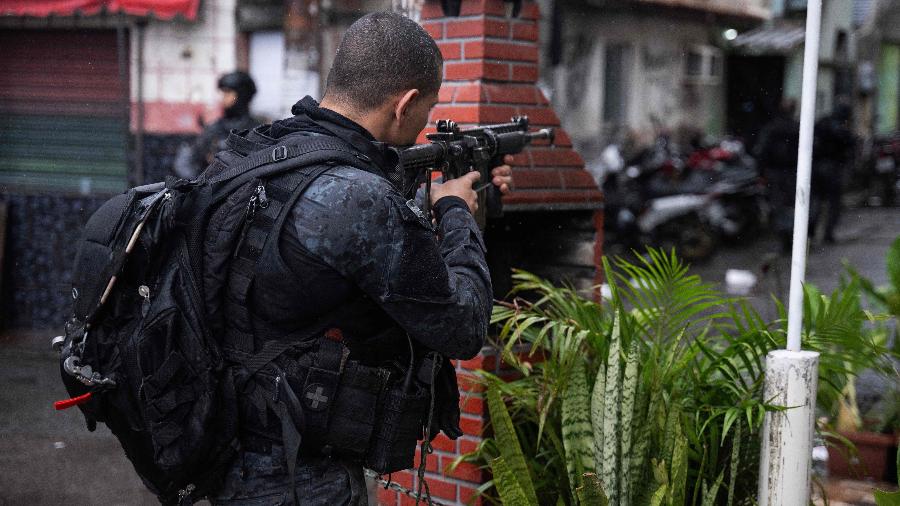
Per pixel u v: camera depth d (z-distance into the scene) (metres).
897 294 4.18
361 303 1.98
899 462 3.29
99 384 1.96
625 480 2.75
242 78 6.68
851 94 21.59
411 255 1.91
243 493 2.02
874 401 4.64
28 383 5.96
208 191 1.97
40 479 4.30
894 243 4.22
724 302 2.99
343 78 2.07
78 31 7.56
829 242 11.88
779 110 11.26
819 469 4.32
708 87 17.84
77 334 2.01
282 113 8.02
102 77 7.56
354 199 1.89
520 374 3.41
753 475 2.96
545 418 2.88
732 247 11.62
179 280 1.95
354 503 2.07
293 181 1.94
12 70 7.70
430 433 2.20
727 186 11.23
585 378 2.85
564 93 13.66
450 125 2.39
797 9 19.34
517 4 3.56
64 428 5.07
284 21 7.91
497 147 2.55
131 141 7.57
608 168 11.13
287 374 1.97
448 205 2.23
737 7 16.84
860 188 17.33
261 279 1.92
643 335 3.13
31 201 7.42
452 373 2.21
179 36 7.58
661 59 16.23
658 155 11.91
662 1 15.00
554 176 3.55
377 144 2.04
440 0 3.50
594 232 3.70
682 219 10.59
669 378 2.90
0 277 7.35
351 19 8.17
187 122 7.64
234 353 1.97
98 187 7.63
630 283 3.09
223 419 1.98
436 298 1.93
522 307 3.16
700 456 2.86
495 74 3.47
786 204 11.17
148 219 1.94
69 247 7.39
